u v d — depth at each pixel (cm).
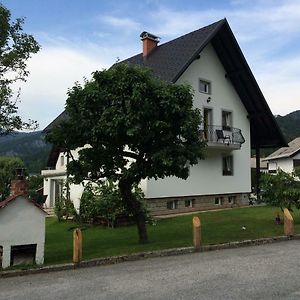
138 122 1091
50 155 3089
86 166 1193
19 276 866
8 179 2464
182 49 2333
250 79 2558
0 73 1078
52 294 719
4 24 1051
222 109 2547
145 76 1136
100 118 1109
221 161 2569
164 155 1095
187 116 1138
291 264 915
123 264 969
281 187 1580
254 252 1079
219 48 2500
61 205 2100
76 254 944
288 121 8406
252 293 688
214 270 868
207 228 1517
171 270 881
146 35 2647
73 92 1172
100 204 1780
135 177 1191
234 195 2652
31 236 944
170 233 1448
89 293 718
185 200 2311
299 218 1742
